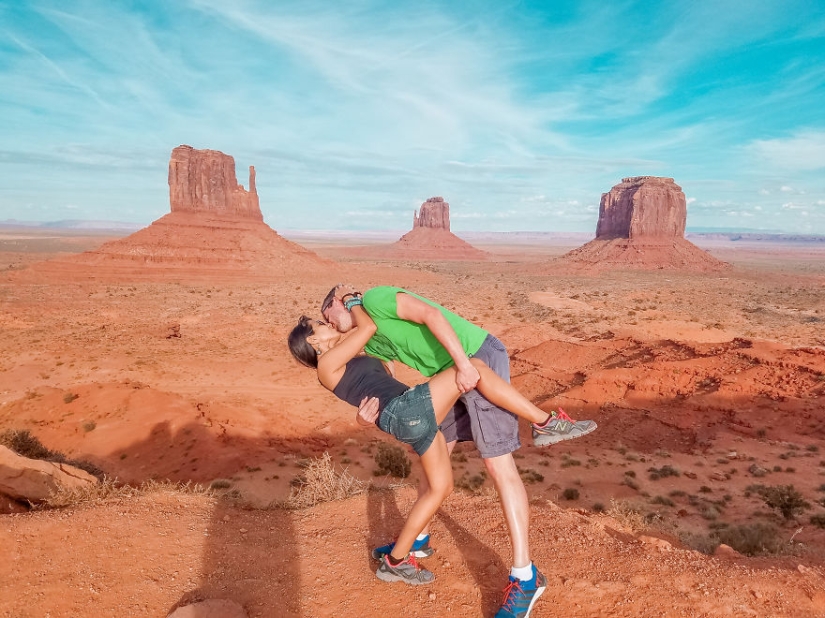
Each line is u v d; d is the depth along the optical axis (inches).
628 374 1205.7
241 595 133.3
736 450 852.0
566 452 881.5
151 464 783.7
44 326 2036.2
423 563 147.9
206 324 2192.4
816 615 121.4
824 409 943.7
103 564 143.3
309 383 1296.8
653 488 698.8
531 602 117.6
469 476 727.1
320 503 206.2
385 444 884.6
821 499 628.1
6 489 292.7
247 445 851.4
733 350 1259.8
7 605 124.0
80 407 958.4
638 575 137.3
